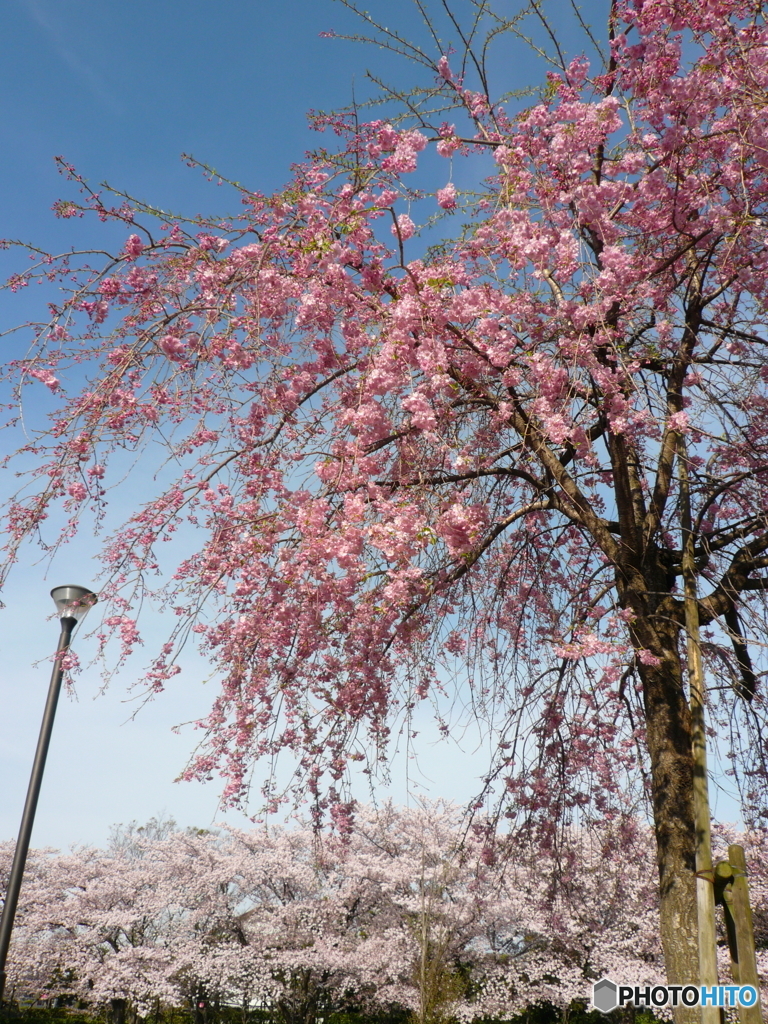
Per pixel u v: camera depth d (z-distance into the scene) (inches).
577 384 176.2
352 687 204.1
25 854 253.3
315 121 189.8
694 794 156.0
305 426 191.5
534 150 196.2
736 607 200.7
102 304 174.1
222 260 175.8
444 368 168.9
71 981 788.6
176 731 196.2
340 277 171.3
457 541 173.3
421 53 209.9
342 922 711.7
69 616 223.1
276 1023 768.9
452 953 663.8
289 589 182.9
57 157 164.9
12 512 162.2
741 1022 134.0
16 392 161.2
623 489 199.5
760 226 184.5
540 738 238.1
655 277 217.9
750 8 189.8
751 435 217.2
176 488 182.7
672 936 168.9
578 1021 666.8
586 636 182.1
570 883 264.4
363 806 731.4
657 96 191.3
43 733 263.4
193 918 741.9
